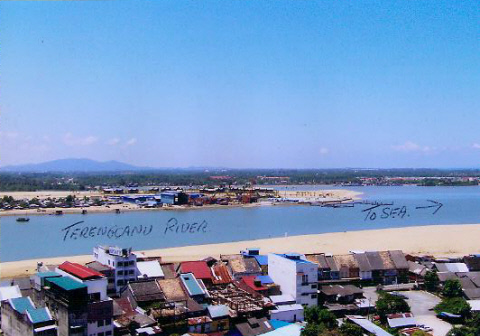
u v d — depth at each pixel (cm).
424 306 10088
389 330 8469
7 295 8319
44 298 7625
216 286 10506
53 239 18512
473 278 11238
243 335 8081
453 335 7906
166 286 9331
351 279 11788
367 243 17825
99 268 9725
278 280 10344
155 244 17938
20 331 7312
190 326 8175
